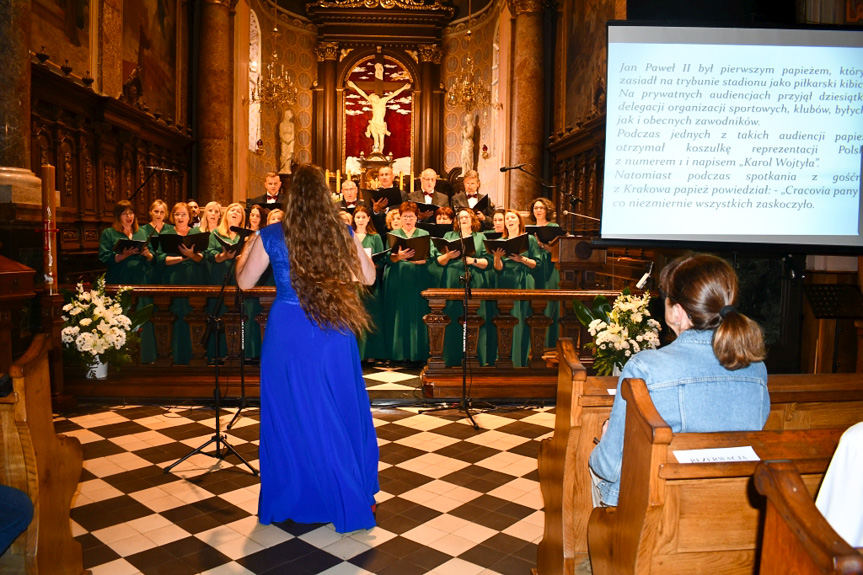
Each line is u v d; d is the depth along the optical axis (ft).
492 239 21.65
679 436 5.47
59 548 8.23
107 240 21.11
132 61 34.01
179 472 12.87
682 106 14.17
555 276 21.75
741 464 5.20
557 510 8.25
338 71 54.19
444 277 21.26
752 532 5.48
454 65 54.29
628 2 17.99
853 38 14.02
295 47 53.21
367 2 52.65
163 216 23.26
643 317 15.12
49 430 7.91
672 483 5.26
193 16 42.65
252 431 15.51
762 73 14.08
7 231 19.39
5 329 15.28
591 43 34.99
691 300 6.35
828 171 14.28
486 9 50.19
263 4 48.88
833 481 4.36
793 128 14.19
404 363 23.63
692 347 6.26
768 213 14.37
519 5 42.14
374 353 22.25
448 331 20.35
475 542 10.11
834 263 17.65
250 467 12.67
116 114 31.65
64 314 17.84
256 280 10.36
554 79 42.27
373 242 22.45
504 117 44.80
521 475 12.90
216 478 12.59
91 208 30.45
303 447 10.35
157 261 21.26
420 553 9.74
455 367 18.83
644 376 6.19
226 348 19.43
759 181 14.30
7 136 20.20
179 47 40.68
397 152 54.80
